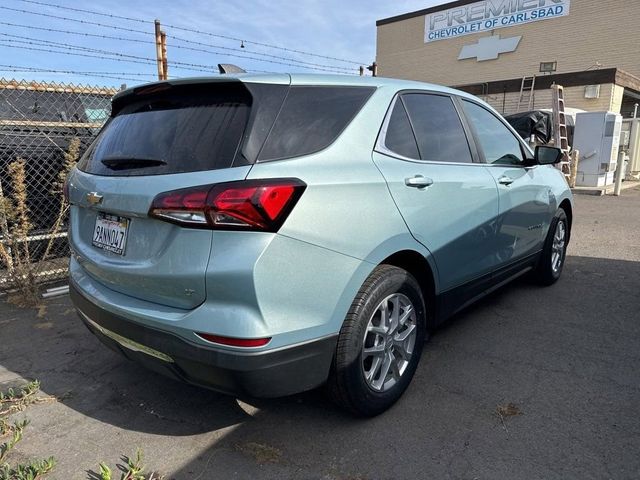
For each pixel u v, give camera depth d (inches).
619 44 816.3
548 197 176.4
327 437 100.6
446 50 1040.2
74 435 103.3
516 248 156.9
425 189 112.3
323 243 88.5
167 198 83.6
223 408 112.5
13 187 186.9
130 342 93.7
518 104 693.3
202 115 93.6
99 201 97.6
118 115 115.6
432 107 127.7
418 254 111.2
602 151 524.4
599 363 129.1
